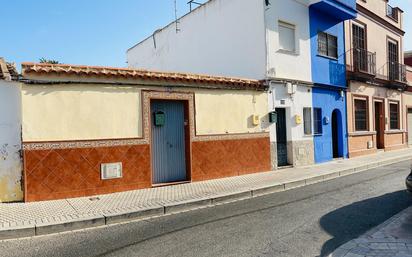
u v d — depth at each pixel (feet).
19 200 26.43
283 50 45.06
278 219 22.26
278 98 43.78
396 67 72.95
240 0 46.11
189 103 34.73
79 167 28.09
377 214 22.91
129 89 30.73
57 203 25.90
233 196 29.43
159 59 65.57
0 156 26.02
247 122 39.78
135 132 30.96
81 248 17.95
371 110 64.23
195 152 35.09
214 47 50.78
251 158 39.96
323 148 51.08
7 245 18.76
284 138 45.85
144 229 21.16
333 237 18.57
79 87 28.22
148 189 31.22
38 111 26.61
